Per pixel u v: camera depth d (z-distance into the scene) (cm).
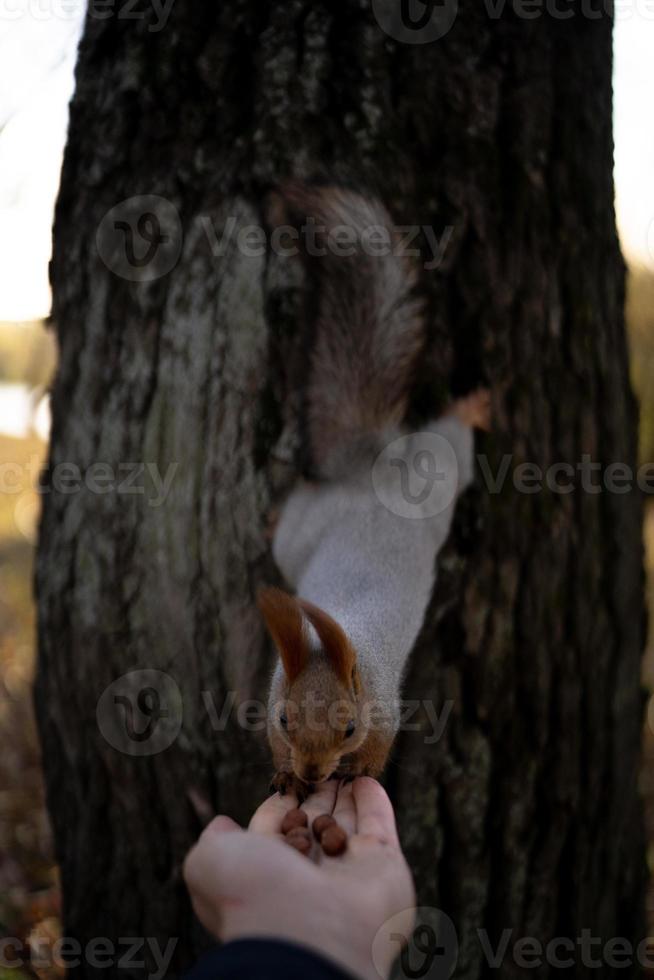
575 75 334
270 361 320
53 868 487
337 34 308
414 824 331
